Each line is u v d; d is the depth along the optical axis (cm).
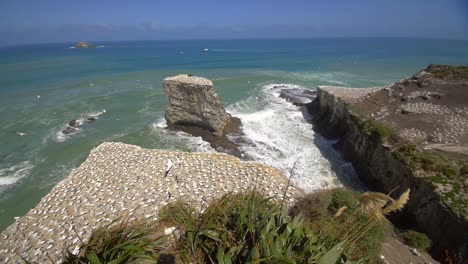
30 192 2127
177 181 1516
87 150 2778
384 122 2717
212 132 3086
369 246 964
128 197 1391
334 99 3344
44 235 1177
